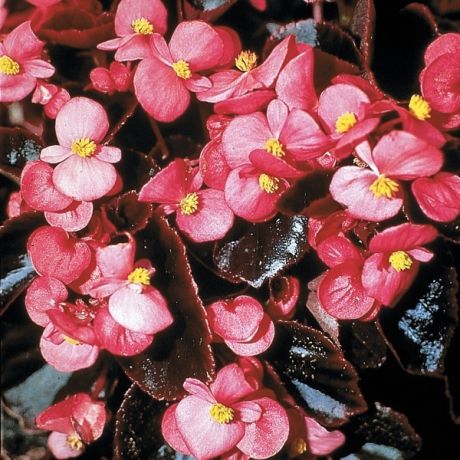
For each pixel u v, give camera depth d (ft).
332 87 1.57
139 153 1.65
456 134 1.64
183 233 1.63
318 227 1.61
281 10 1.76
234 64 1.68
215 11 1.71
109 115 1.67
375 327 1.65
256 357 1.64
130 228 1.63
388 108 1.54
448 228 1.62
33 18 1.70
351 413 1.63
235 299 1.61
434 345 1.63
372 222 1.60
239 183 1.59
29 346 1.68
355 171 1.55
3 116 1.75
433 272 1.63
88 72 1.72
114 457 1.64
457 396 1.64
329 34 1.68
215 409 1.58
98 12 1.74
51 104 1.66
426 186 1.56
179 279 1.60
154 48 1.62
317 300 1.65
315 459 1.67
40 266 1.60
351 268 1.59
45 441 1.73
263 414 1.60
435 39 1.66
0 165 1.68
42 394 1.68
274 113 1.59
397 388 1.68
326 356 1.64
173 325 1.62
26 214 1.65
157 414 1.66
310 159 1.60
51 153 1.61
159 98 1.61
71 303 1.62
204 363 1.59
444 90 1.60
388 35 1.71
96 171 1.60
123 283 1.57
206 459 1.59
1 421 1.74
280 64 1.59
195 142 1.69
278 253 1.63
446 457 1.70
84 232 1.64
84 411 1.65
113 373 1.68
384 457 1.67
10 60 1.66
